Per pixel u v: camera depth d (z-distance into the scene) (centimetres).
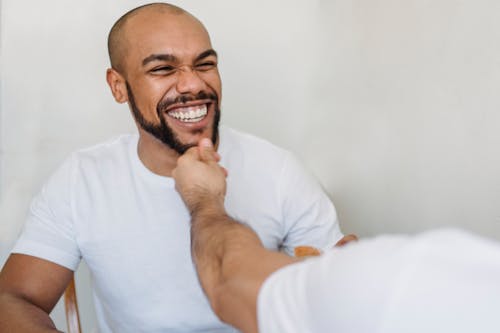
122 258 120
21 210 206
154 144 119
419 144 159
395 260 42
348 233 197
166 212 120
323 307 45
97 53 204
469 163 140
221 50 213
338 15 198
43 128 204
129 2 204
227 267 61
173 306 119
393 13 170
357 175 189
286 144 221
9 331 108
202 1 209
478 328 38
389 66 172
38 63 200
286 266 56
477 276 39
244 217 124
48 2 198
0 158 202
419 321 40
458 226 145
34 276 120
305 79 215
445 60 148
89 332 209
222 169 90
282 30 214
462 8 141
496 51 130
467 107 140
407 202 165
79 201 122
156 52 113
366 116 184
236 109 218
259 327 52
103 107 207
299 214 126
